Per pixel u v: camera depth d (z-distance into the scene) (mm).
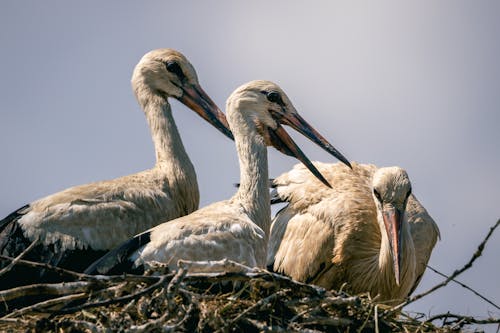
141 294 11844
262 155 14953
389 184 15109
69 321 11898
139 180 15797
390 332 13133
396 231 14945
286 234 16625
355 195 16469
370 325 12992
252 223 14320
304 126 15156
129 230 15102
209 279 12391
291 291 12695
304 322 12727
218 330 12148
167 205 15727
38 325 11828
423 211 16984
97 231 14836
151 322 11750
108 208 15039
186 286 12414
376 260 15914
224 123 16203
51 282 14352
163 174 16031
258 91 15102
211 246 13688
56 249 14562
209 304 12719
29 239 14555
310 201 16625
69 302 12641
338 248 16156
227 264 12633
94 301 12500
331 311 12992
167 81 16328
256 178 14836
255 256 14016
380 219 15344
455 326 13359
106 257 13602
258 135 15023
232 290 13227
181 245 13594
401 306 13086
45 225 14680
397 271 14672
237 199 14805
